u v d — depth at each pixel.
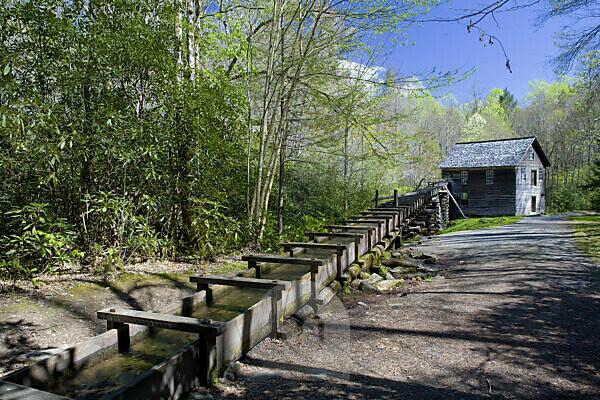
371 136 8.20
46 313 3.27
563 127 32.31
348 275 5.14
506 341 3.46
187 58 5.66
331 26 7.25
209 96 5.25
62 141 3.71
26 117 3.68
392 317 4.16
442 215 18.50
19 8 3.96
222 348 2.41
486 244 9.52
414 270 6.63
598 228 11.49
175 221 5.39
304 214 10.15
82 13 4.57
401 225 9.88
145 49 4.62
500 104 54.66
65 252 4.07
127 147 4.43
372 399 2.37
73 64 4.25
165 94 4.95
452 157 26.70
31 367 1.96
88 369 2.23
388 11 6.60
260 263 4.46
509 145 25.42
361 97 7.84
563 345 3.36
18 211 3.62
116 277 4.24
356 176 12.74
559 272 6.05
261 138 7.20
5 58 3.68
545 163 27.53
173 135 5.02
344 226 7.10
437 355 3.16
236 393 2.27
